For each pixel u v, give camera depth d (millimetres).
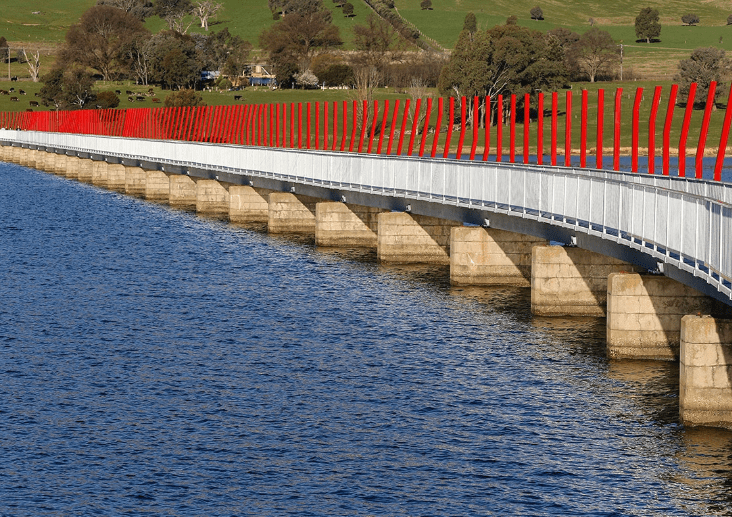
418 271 43719
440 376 28031
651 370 27734
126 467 21891
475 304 36625
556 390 26469
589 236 31031
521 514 19562
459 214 39844
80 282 43438
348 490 20688
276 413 25156
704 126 31000
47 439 23516
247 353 30828
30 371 28891
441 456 22328
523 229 35594
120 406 25781
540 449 22594
